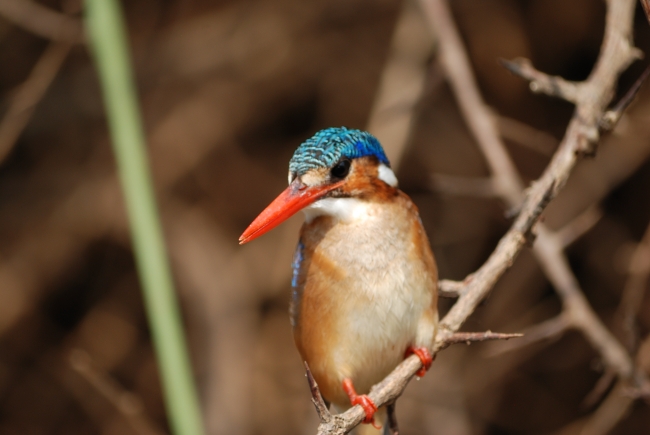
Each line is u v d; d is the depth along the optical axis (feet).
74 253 40.73
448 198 39.83
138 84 40.16
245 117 41.93
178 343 16.81
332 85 41.52
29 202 41.04
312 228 17.52
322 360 17.30
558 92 17.28
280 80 41.63
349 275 16.78
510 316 37.86
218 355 37.14
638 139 34.01
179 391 16.53
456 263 39.34
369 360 17.11
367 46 41.39
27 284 40.06
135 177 17.40
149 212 17.29
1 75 39.68
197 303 38.86
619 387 27.43
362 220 17.03
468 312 15.87
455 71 25.11
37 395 39.14
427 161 40.19
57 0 34.91
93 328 40.27
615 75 17.22
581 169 37.35
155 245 17.19
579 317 20.16
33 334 39.93
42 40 39.73
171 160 41.19
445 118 40.37
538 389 37.73
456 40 25.50
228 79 41.68
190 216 40.88
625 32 17.62
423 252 16.99
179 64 40.09
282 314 40.11
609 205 37.86
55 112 39.63
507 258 16.02
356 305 16.75
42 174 41.39
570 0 36.96
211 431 34.81
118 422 38.42
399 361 17.20
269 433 37.63
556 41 37.63
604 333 19.95
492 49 38.04
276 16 40.47
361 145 17.24
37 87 29.19
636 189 37.65
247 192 41.70
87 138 41.65
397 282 16.67
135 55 40.24
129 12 41.01
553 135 38.22
